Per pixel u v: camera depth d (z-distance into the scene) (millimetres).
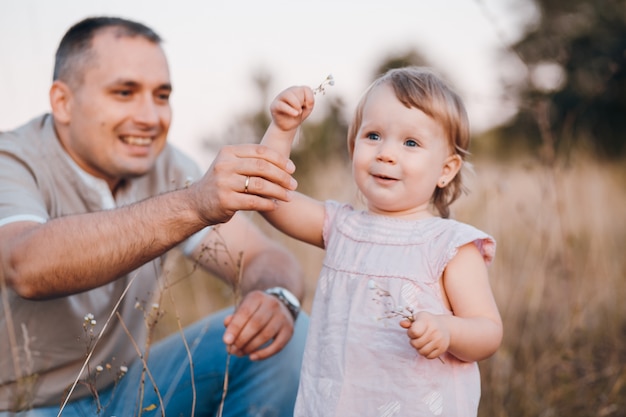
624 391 2709
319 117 5004
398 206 1786
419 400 1653
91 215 1882
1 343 2135
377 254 1748
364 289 1727
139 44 2420
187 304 3883
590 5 10305
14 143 2283
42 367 2203
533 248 3521
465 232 1713
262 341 2094
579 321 3025
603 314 3373
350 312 1722
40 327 2174
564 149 4270
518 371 2914
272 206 1728
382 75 1901
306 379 1771
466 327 1616
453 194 1945
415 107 1762
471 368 1749
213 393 2365
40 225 1922
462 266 1718
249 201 1698
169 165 2684
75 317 2229
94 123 2350
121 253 1839
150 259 1892
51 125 2395
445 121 1788
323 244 1930
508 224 3611
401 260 1721
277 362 2348
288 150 1843
